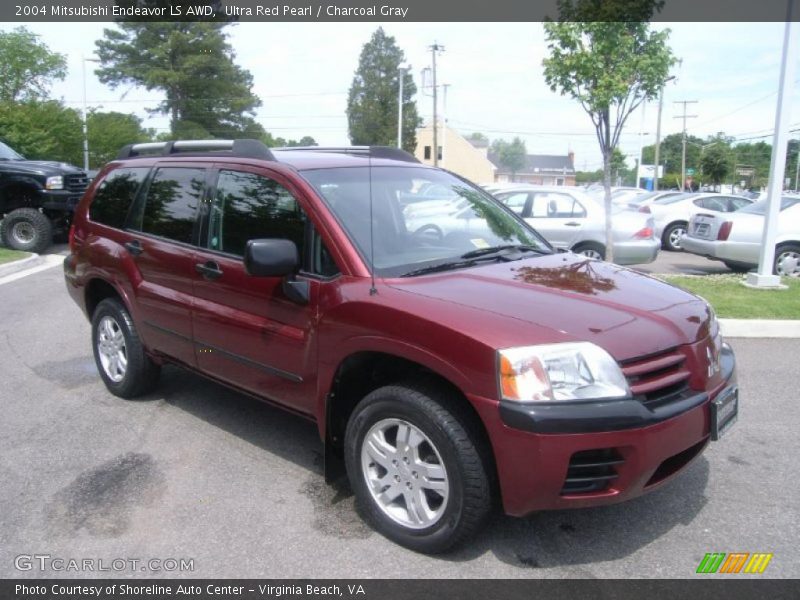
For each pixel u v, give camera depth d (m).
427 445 3.25
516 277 3.67
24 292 10.05
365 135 65.44
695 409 3.12
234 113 47.66
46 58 39.88
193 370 4.69
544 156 121.69
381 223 3.90
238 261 4.12
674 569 3.19
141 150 5.48
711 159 65.81
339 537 3.47
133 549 3.38
